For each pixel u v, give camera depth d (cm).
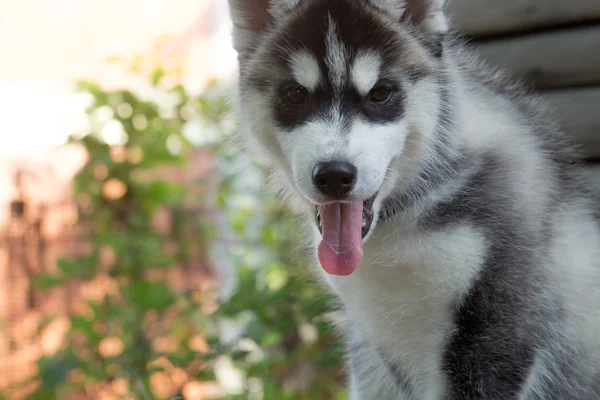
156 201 126
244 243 124
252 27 79
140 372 99
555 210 76
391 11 74
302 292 97
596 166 91
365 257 74
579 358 76
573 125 91
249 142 82
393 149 73
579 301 75
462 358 73
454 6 96
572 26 91
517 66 94
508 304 72
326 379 105
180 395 96
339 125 71
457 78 78
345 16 73
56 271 125
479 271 72
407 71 73
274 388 99
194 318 104
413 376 77
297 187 73
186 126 126
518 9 92
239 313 98
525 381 73
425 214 73
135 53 151
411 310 74
